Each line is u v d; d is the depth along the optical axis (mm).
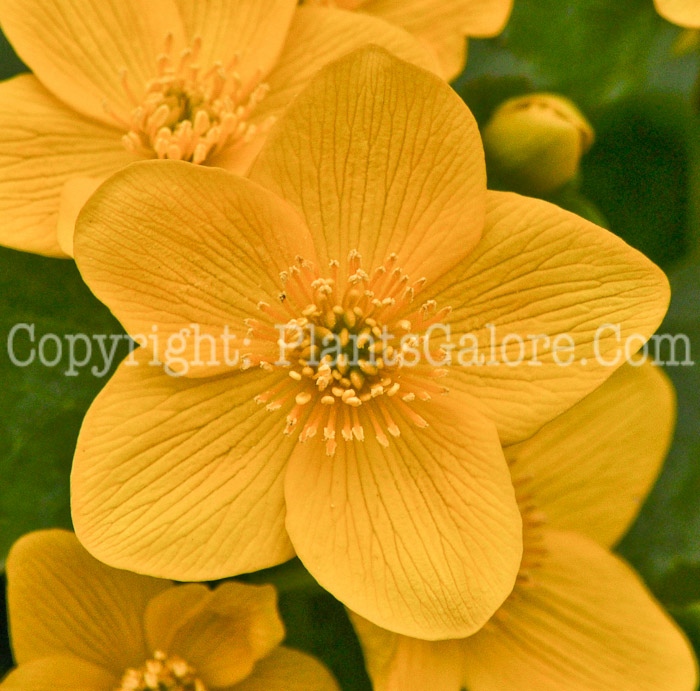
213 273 131
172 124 141
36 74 137
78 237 126
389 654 132
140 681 138
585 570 144
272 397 134
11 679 135
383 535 132
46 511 143
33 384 144
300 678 138
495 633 142
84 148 140
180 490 130
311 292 135
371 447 135
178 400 131
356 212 133
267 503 132
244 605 134
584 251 132
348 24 140
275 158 130
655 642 142
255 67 141
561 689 141
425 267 133
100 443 129
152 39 141
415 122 130
